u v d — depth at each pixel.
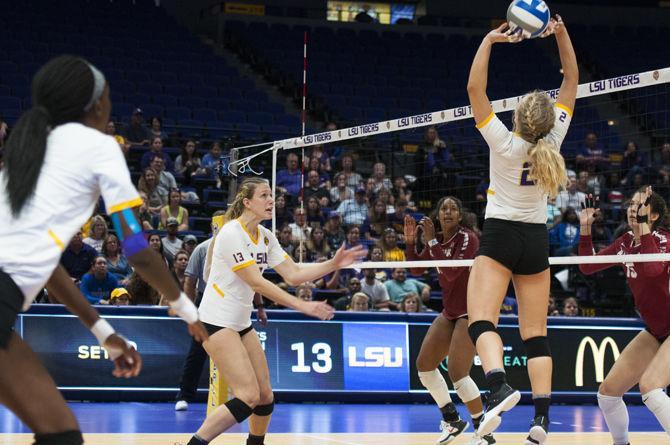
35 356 2.90
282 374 9.14
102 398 8.82
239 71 20.67
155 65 18.91
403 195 13.12
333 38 21.48
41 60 17.81
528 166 4.47
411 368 9.47
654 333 5.41
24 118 2.91
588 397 9.69
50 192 2.83
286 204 12.81
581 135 18.58
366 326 9.45
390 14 23.31
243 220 5.15
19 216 2.80
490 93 20.28
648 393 5.08
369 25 22.64
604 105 19.89
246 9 22.06
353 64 20.72
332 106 18.98
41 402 2.83
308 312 4.85
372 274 10.83
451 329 6.16
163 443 6.12
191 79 18.83
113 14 20.09
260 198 5.13
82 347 8.84
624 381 5.47
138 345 8.93
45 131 2.89
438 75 20.95
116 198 2.85
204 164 14.38
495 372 4.34
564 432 7.33
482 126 4.52
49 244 2.81
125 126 15.50
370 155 15.91
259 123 17.86
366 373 9.34
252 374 5.06
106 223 12.26
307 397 9.16
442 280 6.10
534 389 4.57
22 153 2.85
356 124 17.73
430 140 15.02
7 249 2.77
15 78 16.86
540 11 4.54
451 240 6.18
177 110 17.27
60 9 19.64
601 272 12.47
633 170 14.48
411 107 19.56
